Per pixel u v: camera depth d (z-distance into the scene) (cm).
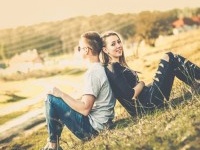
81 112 376
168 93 384
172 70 379
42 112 490
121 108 404
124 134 349
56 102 380
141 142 326
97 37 400
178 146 309
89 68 384
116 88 386
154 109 383
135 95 384
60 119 383
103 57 399
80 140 387
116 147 334
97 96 382
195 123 320
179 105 365
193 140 307
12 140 471
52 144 381
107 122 384
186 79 375
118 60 405
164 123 342
